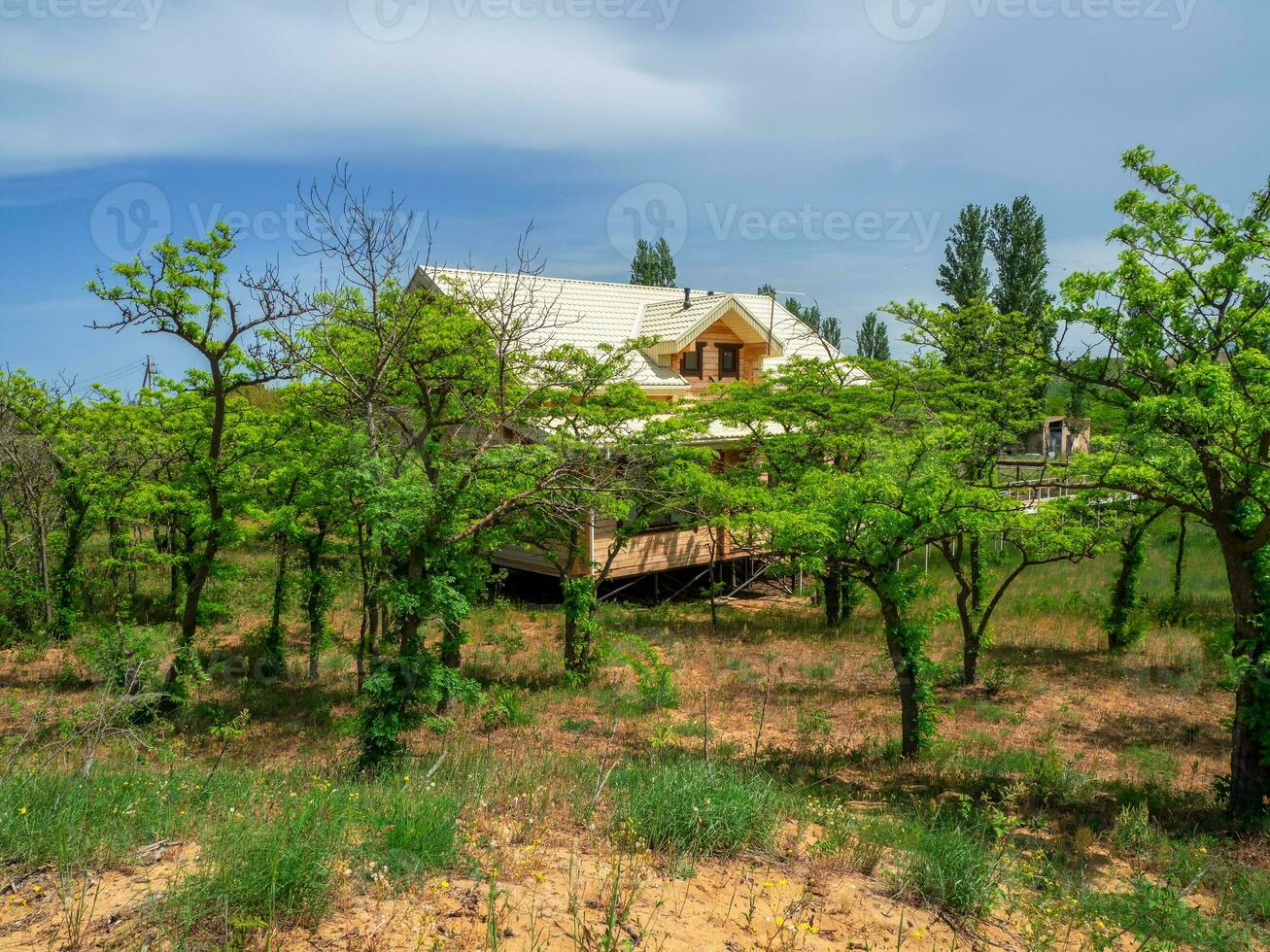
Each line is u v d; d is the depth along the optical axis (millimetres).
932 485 11047
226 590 21422
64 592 19266
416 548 10453
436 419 14438
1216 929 6207
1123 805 9703
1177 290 9742
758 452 20844
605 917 4477
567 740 12094
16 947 3703
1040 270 31969
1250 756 9578
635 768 8664
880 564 11781
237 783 7766
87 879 4531
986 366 20234
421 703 10562
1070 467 12688
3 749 9789
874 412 18344
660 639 19141
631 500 15430
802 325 29344
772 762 11375
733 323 25781
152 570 25469
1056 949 5105
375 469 10641
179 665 13922
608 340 24578
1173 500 10453
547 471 12219
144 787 6793
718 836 5930
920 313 20688
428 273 19328
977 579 18578
